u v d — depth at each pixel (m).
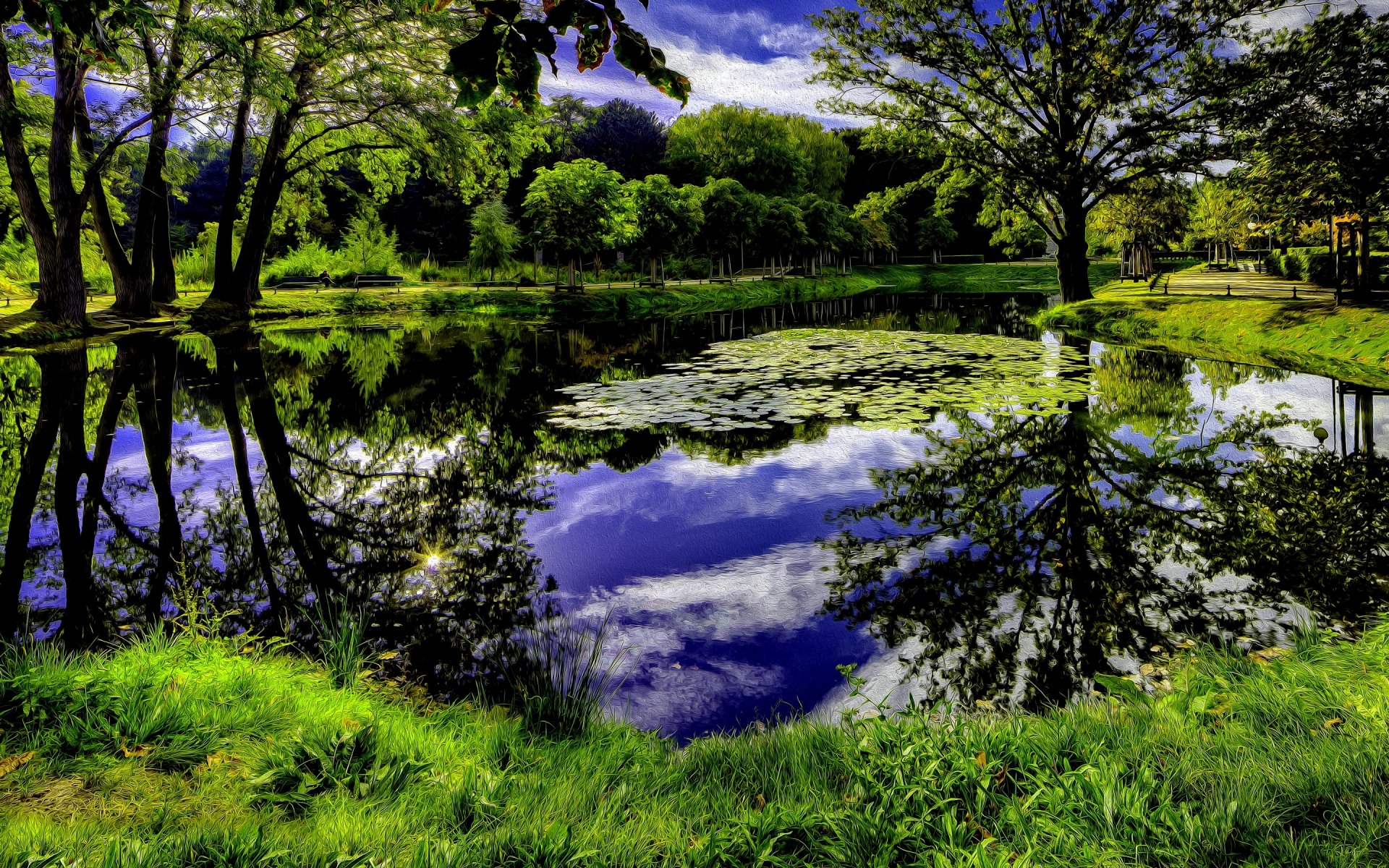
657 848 2.46
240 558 6.06
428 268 39.56
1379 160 15.36
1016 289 45.97
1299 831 2.29
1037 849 2.23
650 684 4.18
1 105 16.45
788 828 2.45
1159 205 32.22
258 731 3.25
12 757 2.94
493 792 2.73
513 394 12.77
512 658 4.47
